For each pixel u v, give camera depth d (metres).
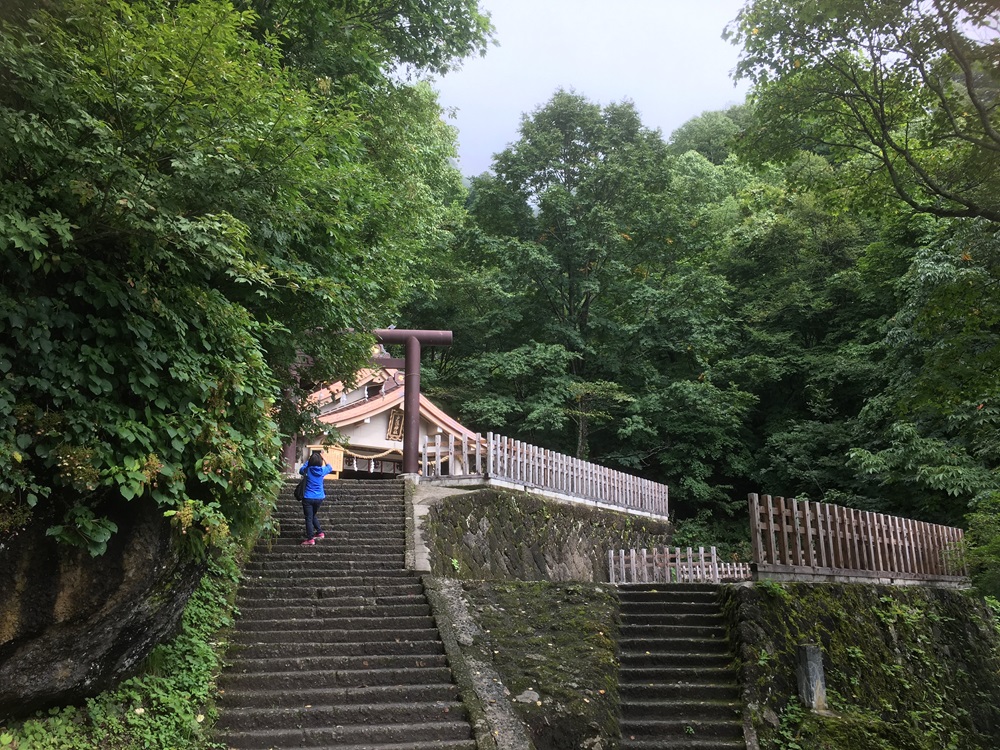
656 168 25.75
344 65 10.61
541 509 15.02
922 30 8.36
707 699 7.65
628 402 24.41
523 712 7.01
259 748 6.10
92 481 4.80
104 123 4.72
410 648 7.89
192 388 5.64
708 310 24.81
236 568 8.95
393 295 10.55
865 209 10.95
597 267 25.28
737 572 16.64
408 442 15.12
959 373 10.01
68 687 5.24
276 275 6.99
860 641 9.14
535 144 25.80
